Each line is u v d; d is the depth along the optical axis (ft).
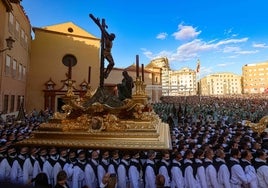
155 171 25.49
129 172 25.58
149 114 37.27
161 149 29.32
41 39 121.80
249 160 24.58
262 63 422.41
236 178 23.30
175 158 26.53
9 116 73.51
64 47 125.18
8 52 78.33
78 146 31.19
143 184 26.30
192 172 24.52
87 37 130.62
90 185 25.05
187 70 446.60
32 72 118.21
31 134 37.78
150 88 190.60
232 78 507.30
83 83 125.29
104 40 40.96
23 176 25.44
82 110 36.73
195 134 43.73
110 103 37.60
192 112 102.01
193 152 28.35
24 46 104.58
